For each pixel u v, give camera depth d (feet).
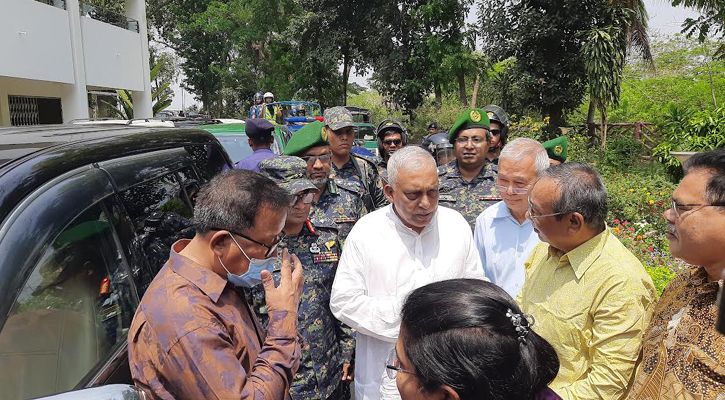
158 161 7.40
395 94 69.92
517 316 3.32
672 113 36.68
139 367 4.60
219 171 9.55
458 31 63.41
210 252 4.90
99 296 5.48
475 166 12.07
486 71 62.18
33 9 35.29
